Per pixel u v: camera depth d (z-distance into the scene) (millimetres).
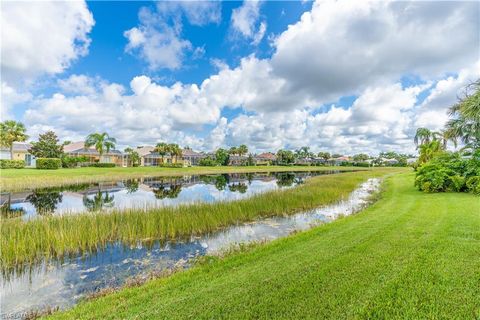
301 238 6465
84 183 26578
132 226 8586
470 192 12516
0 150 43500
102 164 49438
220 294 3672
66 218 8758
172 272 5672
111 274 5832
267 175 43094
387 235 5973
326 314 3072
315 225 9719
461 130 16812
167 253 7156
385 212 9039
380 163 104188
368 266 4281
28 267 6258
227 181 31906
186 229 8875
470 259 4398
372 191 19141
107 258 6820
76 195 19094
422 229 6328
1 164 35719
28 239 6922
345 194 16984
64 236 7258
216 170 54281
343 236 6184
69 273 5914
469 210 8297
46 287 5258
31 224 8148
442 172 13727
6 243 6508
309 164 103688
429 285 3570
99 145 50812
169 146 63719
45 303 4617
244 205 11867
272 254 5371
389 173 42062
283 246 5891
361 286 3648
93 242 7586
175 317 3184
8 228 7727
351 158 117625
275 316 3088
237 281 4078
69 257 6887
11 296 4902
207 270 4848
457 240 5383
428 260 4402
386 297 3348
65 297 4840
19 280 5586
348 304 3244
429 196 12242
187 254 7027
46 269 6145
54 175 26719
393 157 107125
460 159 14820
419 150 30875
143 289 4262
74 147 57656
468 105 12734
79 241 7367
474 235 5688
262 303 3367
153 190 22750
